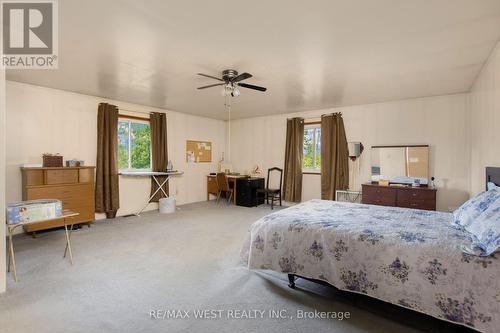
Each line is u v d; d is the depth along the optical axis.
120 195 5.21
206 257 3.07
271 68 3.23
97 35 2.42
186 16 2.09
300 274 2.20
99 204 4.74
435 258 1.67
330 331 1.78
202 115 6.72
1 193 2.24
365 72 3.34
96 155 4.78
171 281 2.47
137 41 2.54
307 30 2.31
